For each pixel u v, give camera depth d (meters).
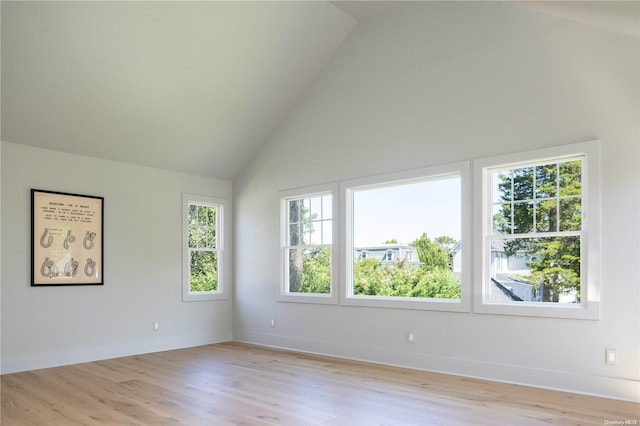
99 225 5.80
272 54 5.83
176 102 5.73
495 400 3.81
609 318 3.88
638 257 3.78
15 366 5.02
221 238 7.28
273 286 6.71
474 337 4.66
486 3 4.80
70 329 5.47
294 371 4.98
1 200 5.04
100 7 4.47
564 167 4.28
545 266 4.34
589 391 3.94
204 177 7.06
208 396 4.02
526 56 4.48
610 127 3.96
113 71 5.04
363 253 5.82
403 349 5.21
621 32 3.76
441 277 5.14
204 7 4.94
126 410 3.64
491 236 4.62
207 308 6.97
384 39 5.66
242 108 6.31
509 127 4.55
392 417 3.42
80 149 5.64
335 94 6.14
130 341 6.02
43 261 5.29
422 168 5.18
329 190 6.10
